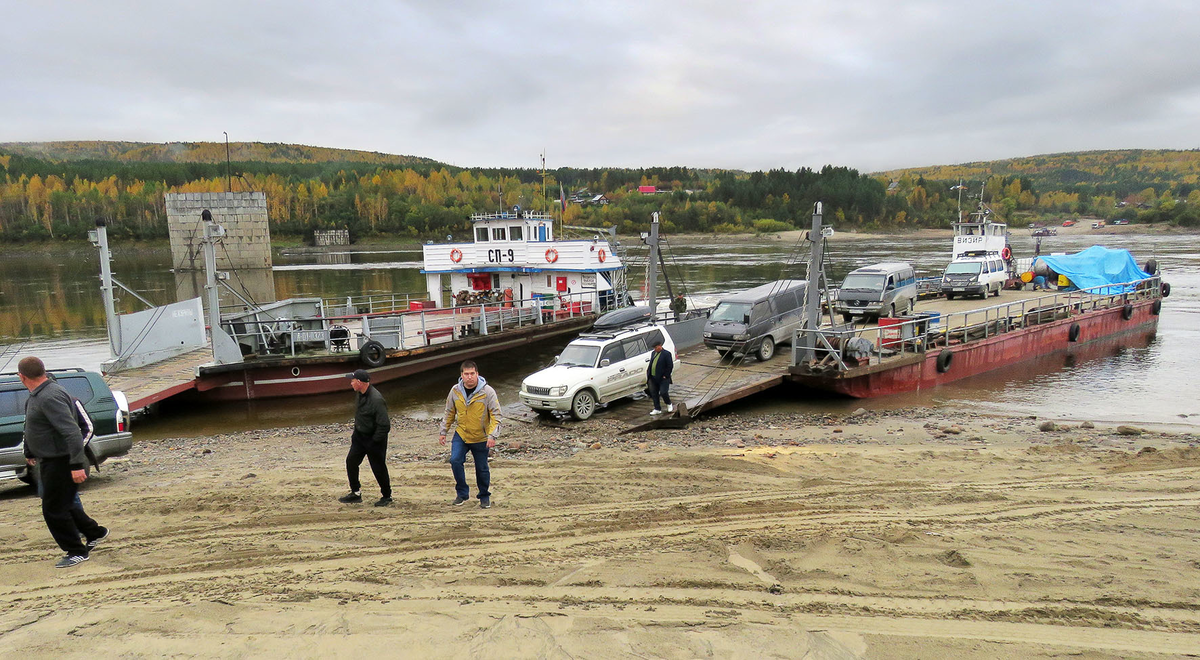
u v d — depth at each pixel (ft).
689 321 69.00
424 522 24.25
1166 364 69.51
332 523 24.26
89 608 16.20
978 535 21.81
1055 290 100.27
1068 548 20.57
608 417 47.57
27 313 124.47
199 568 19.39
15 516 25.66
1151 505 25.62
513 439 42.60
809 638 14.55
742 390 51.13
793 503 26.30
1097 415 50.80
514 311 79.71
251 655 13.71
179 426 53.11
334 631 14.76
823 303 83.30
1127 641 14.69
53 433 19.51
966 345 63.77
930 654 13.99
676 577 18.20
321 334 63.87
